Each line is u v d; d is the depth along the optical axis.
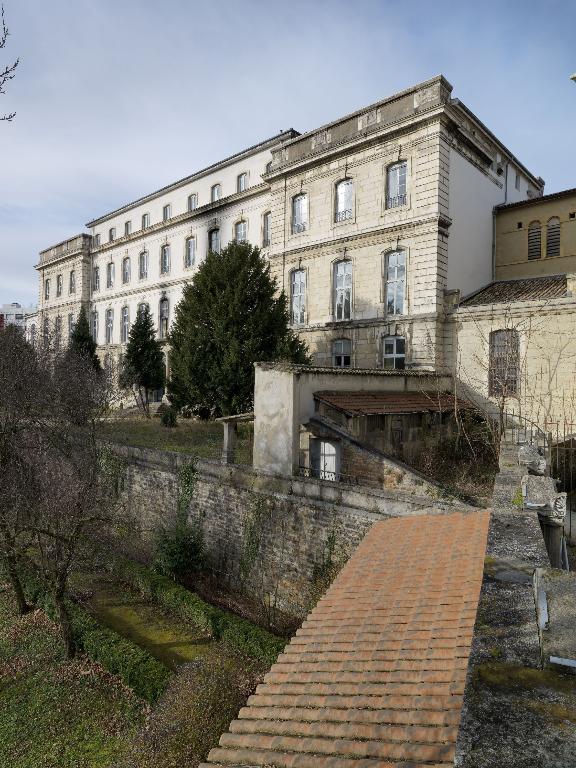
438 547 7.00
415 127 22.31
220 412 23.92
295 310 27.28
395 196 23.42
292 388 14.23
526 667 3.22
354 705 4.14
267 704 4.64
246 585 14.54
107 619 13.60
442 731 3.42
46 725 10.25
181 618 13.59
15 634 13.75
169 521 17.34
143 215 41.94
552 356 19.48
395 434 16.94
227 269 23.89
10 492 13.85
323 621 5.87
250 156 32.75
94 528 14.51
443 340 22.28
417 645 4.73
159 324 39.66
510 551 5.73
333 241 25.17
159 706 9.47
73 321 49.09
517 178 28.48
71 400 20.92
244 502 14.79
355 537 12.16
